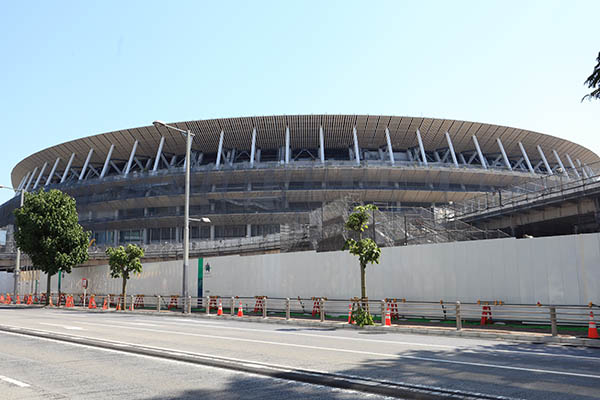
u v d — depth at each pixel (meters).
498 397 6.58
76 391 7.05
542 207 36.09
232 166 67.56
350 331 17.41
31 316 26.00
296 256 27.02
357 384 7.35
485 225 43.03
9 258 60.50
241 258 30.05
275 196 65.44
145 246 55.50
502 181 69.94
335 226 30.38
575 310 17.30
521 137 75.50
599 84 15.64
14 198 81.00
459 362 9.74
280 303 27.30
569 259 17.77
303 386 7.38
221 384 7.52
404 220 29.75
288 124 70.75
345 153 78.25
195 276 32.62
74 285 42.97
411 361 9.85
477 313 19.48
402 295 22.19
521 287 18.69
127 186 70.50
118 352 11.27
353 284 24.16
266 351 11.36
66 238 40.31
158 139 74.81
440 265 21.06
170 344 12.73
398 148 76.81
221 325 19.78
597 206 32.34
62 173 86.81
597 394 6.80
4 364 9.59
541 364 9.53
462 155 78.19
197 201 68.25
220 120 70.38
